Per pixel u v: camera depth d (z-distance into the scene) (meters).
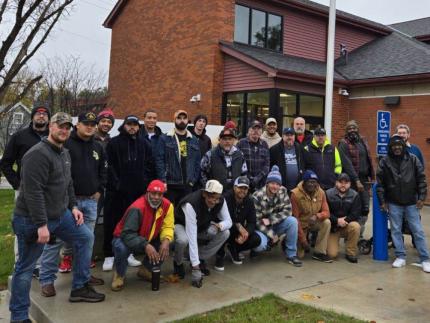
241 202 5.62
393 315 4.21
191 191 5.89
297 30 15.31
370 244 6.59
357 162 6.93
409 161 5.90
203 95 13.91
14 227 3.89
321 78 12.76
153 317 4.06
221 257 5.55
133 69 17.31
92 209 4.84
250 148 6.40
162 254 4.66
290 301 4.52
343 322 3.99
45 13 9.43
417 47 14.77
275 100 12.19
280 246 6.82
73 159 4.70
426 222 9.16
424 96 12.27
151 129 6.05
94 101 19.72
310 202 6.08
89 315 4.09
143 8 16.84
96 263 5.70
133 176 5.35
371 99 13.55
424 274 5.57
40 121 4.86
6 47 9.09
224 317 4.07
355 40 16.95
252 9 14.36
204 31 13.98
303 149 6.80
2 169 4.84
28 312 4.22
